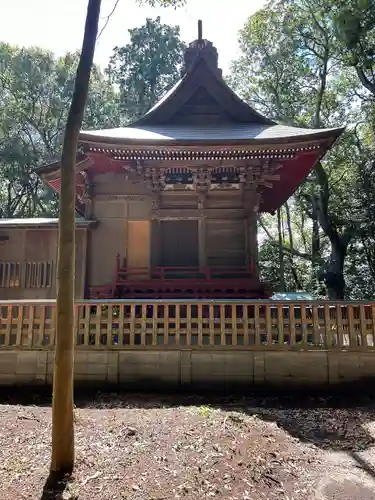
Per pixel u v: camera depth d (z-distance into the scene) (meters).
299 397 7.84
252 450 5.23
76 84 4.84
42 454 4.98
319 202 24.30
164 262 12.47
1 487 4.20
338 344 8.16
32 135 33.75
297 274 29.28
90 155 11.33
